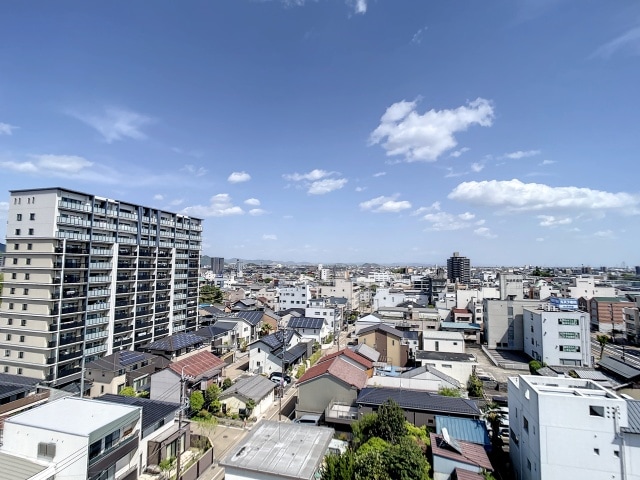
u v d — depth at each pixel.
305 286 90.56
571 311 47.84
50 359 36.66
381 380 34.31
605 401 18.61
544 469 18.95
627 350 57.31
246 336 60.50
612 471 18.09
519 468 22.41
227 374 44.31
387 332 48.81
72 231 39.84
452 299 80.88
